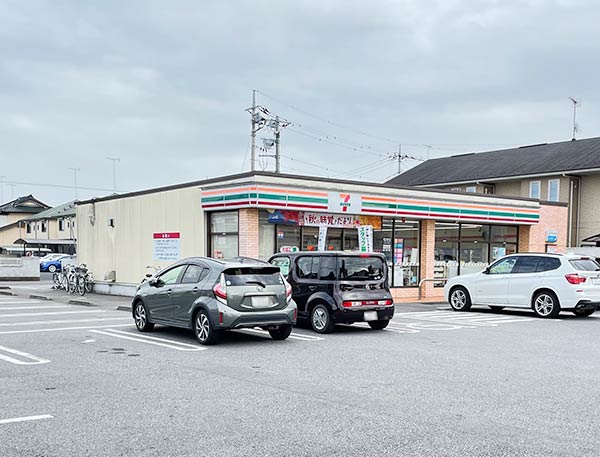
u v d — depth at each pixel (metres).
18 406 5.97
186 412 5.79
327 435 5.09
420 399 6.34
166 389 6.75
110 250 22.53
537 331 12.29
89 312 16.11
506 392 6.71
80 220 24.52
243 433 5.14
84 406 5.99
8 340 10.58
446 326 13.15
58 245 61.47
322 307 11.80
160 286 11.45
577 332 12.14
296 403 6.14
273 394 6.53
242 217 16.69
